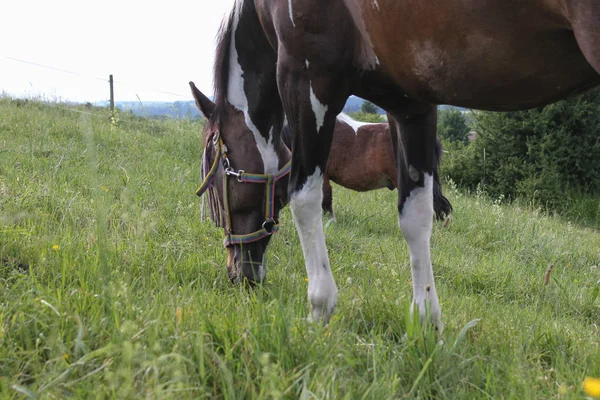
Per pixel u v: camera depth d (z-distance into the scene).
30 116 8.90
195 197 5.62
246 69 3.03
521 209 10.91
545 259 6.37
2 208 3.88
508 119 14.42
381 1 1.97
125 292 2.14
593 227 12.71
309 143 2.52
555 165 13.85
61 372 1.68
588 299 4.25
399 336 2.39
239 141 3.08
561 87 1.78
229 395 1.57
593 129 13.84
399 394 1.81
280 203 3.17
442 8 1.76
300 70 2.43
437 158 5.99
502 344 2.33
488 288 4.46
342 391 1.69
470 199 10.24
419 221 2.56
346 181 6.92
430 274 2.55
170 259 3.38
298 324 2.07
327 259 2.59
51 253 3.00
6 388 1.56
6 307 2.08
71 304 2.21
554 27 1.60
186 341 1.82
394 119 2.60
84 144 7.55
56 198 4.45
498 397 1.80
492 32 1.70
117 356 1.71
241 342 1.92
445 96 1.99
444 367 1.91
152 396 1.45
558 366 2.14
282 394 1.53
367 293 2.93
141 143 8.78
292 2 2.34
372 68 2.24
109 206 4.41
